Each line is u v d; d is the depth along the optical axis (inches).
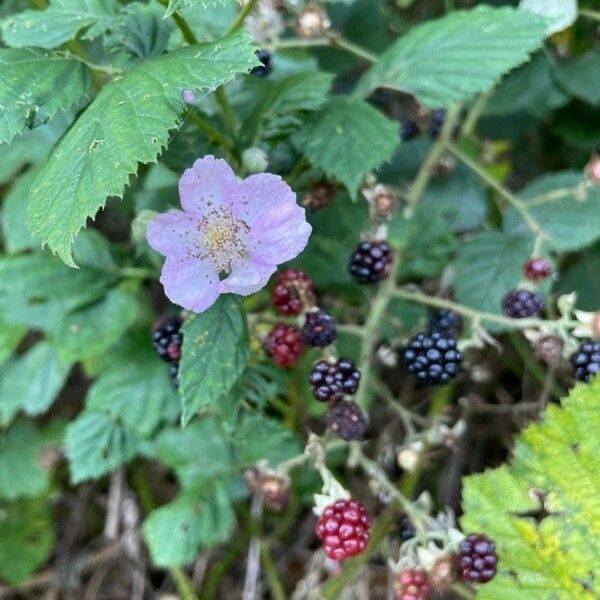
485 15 7.6
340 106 7.3
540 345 6.9
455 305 7.4
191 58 5.5
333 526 6.2
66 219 5.2
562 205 8.4
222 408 6.8
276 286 6.8
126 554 10.4
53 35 6.5
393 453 9.5
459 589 7.0
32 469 10.6
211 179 6.0
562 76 8.6
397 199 8.5
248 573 9.7
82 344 8.7
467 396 9.3
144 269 9.0
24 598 10.7
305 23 8.0
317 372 6.6
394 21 9.9
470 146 9.3
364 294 8.3
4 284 8.5
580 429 6.8
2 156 9.8
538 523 6.8
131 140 5.2
